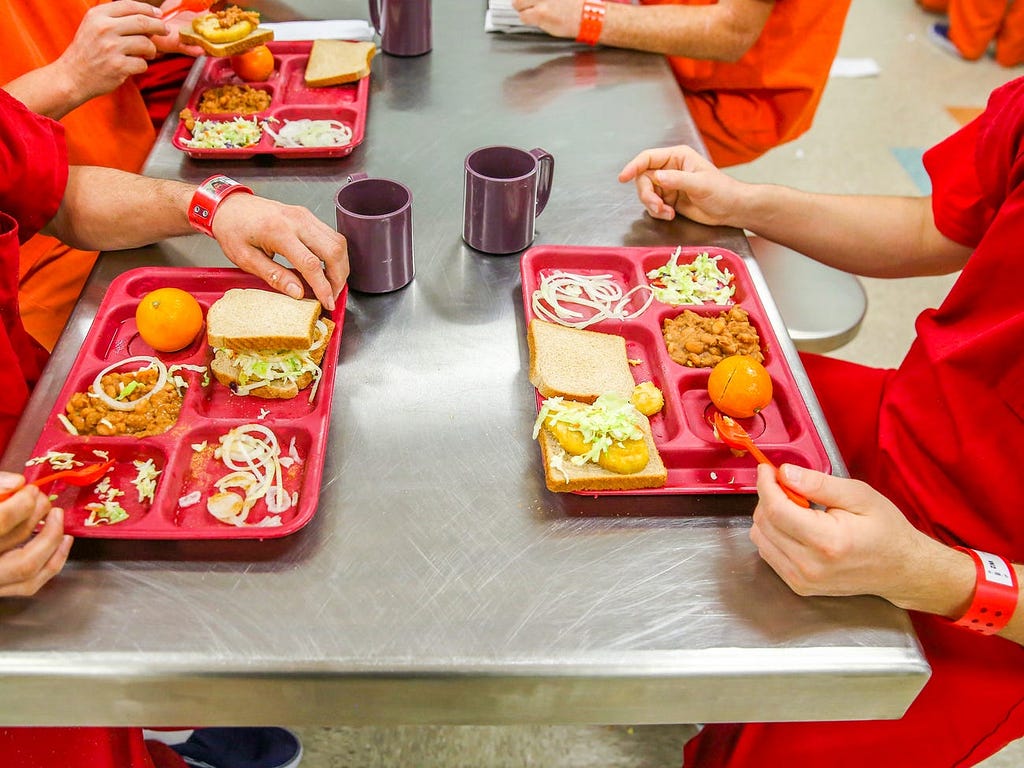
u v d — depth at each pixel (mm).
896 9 4672
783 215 1414
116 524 930
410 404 1110
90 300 1231
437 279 1316
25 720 881
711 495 1018
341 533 952
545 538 961
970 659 1146
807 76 2055
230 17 1624
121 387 1061
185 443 1020
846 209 1407
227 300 1149
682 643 869
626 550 955
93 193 1272
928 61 4242
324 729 1766
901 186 3447
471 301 1279
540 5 1859
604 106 1747
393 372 1154
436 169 1546
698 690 872
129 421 1025
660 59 1910
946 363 1168
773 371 1151
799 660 861
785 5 1922
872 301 2955
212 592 887
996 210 1240
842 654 869
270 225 1157
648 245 1399
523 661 844
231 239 1179
